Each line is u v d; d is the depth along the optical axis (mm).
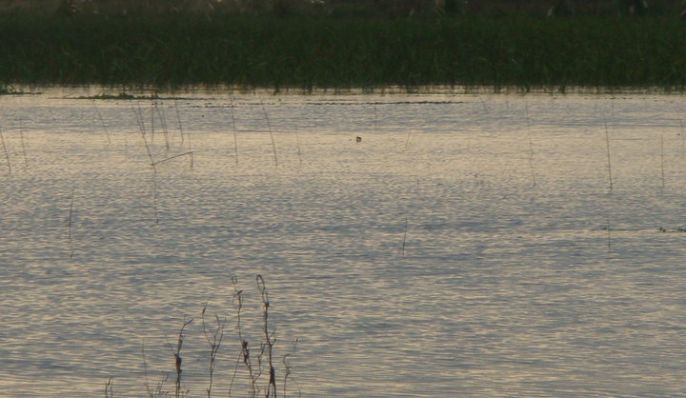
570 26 88688
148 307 25609
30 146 54500
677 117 65750
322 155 51094
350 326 24031
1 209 38250
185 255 31047
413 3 140375
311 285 27547
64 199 40156
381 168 47125
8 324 24250
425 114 67812
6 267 29672
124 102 75250
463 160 49469
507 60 84062
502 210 37750
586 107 71375
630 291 26906
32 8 126188
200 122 64250
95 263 30094
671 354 22094
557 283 27703
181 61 85000
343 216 36688
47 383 20578
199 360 21938
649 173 45812
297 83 83562
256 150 52906
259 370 21297
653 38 85750
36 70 86750
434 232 34156
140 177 45125
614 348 22469
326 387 20328
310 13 131625
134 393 20094
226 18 98562
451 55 84750
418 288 27281
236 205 38656
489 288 27250
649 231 34188
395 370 21234
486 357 21969
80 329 23875
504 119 65312
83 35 88812
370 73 83500
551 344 22766
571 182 43688
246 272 28969
